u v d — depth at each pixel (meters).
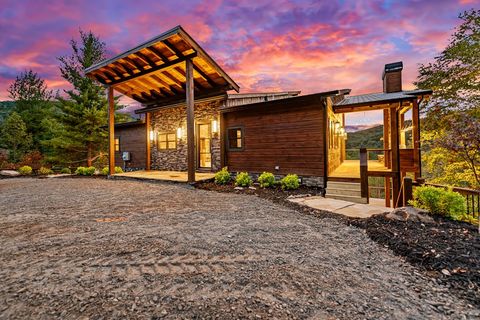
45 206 5.17
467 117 3.71
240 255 2.65
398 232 3.20
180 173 10.62
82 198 6.04
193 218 4.18
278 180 8.03
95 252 2.74
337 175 7.33
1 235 3.34
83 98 15.92
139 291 1.94
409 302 1.81
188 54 7.93
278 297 1.86
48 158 16.08
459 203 3.58
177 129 11.52
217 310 1.69
